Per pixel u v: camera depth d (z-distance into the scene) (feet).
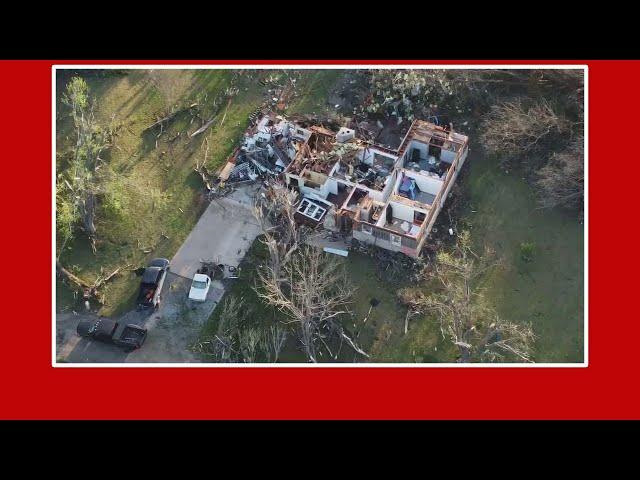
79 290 190.60
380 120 214.48
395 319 184.14
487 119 208.23
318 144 204.74
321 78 221.87
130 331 182.70
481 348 171.63
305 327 170.60
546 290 186.29
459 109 214.28
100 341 183.52
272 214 198.80
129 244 197.98
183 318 186.91
